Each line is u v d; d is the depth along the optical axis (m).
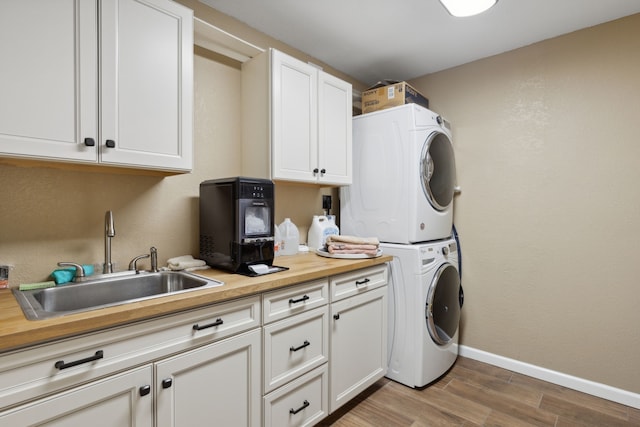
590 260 2.13
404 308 2.18
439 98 2.80
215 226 1.67
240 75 2.07
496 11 1.96
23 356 0.82
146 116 1.33
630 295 2.00
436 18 2.04
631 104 1.99
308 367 1.59
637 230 1.97
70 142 1.14
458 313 2.47
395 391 2.12
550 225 2.27
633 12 1.96
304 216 2.48
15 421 0.81
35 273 1.33
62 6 1.12
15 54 1.03
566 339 2.22
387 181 2.31
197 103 1.87
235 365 1.30
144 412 1.04
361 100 2.83
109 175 1.54
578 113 2.16
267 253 1.66
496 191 2.50
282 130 1.90
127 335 1.00
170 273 1.58
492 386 2.20
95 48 1.20
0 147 1.01
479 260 2.58
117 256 1.56
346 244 2.03
